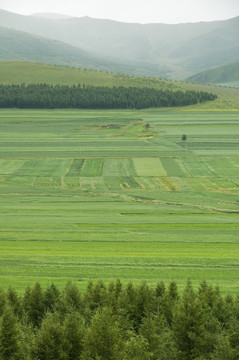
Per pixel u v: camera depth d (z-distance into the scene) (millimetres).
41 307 81188
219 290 90188
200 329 69812
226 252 119562
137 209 167875
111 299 82188
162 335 69500
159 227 144250
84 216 157000
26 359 64688
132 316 80438
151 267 107562
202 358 66312
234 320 71438
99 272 104125
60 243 126688
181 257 115188
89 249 121750
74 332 68188
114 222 149500
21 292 91375
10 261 110812
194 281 98750
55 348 66062
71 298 81875
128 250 121000
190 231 139750
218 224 148125
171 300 81625
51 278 100000
